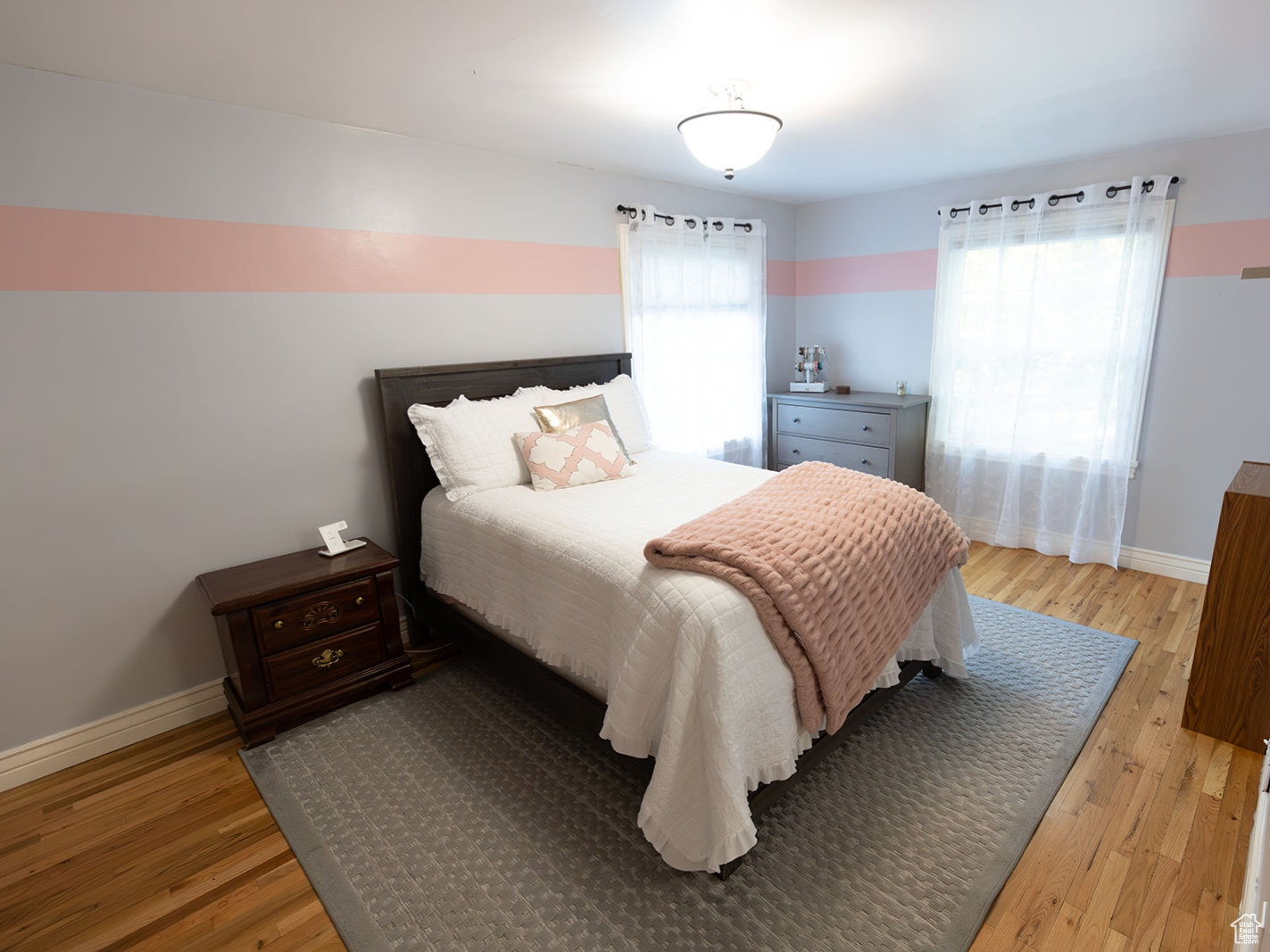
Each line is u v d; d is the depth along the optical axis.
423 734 2.32
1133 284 3.27
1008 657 2.69
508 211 3.11
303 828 1.89
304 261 2.53
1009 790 1.94
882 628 1.97
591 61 1.96
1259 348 3.03
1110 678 2.51
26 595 2.11
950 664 2.47
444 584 2.71
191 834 1.90
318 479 2.69
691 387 4.05
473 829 1.86
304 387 2.60
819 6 1.65
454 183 2.91
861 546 1.96
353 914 1.60
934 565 2.29
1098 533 3.64
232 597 2.19
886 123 2.70
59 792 2.09
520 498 2.55
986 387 3.91
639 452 3.32
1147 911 1.54
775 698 1.70
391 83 2.13
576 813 1.91
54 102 1.99
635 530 2.12
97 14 1.61
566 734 2.30
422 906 1.62
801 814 1.87
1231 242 3.03
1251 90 2.36
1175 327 3.23
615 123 2.60
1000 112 2.58
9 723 2.12
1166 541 3.45
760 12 1.68
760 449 4.57
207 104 2.26
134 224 2.16
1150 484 3.45
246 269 2.40
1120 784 1.96
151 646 2.36
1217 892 1.58
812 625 1.73
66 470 2.13
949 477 4.18
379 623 2.56
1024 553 3.86
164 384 2.28
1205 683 2.13
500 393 3.11
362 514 2.84
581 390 3.24
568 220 3.35
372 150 2.66
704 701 1.59
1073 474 3.67
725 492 2.61
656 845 1.64
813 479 2.46
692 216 3.89
